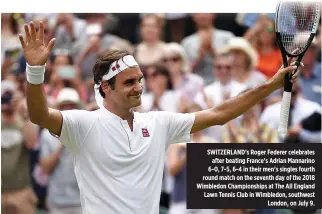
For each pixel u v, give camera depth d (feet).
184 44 32.81
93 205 12.85
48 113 12.39
